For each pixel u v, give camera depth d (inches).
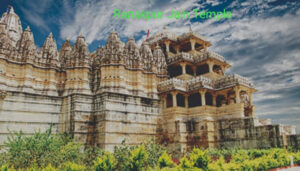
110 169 571.8
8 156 655.1
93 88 1275.8
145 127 1237.7
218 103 1509.6
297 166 811.4
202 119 1244.5
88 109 1154.0
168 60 1569.9
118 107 1154.7
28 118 1067.3
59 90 1233.4
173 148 1217.4
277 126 1023.6
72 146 805.9
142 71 1375.5
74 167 548.7
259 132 1080.2
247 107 1370.6
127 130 1154.7
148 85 1389.0
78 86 1223.5
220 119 1268.5
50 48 1273.4
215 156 951.6
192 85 1325.0
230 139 1176.2
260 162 701.9
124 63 1294.3
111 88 1221.7
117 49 1295.5
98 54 1376.7
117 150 681.6
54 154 679.1
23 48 1177.4
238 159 745.6
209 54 1443.2
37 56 1200.2
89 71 1285.7
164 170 574.9
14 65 1123.9
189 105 1518.2
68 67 1240.8
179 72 1636.3
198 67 1647.4
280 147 996.6
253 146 1087.0
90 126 1134.4
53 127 1131.9
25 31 1240.2
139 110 1238.9
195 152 622.8
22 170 586.6
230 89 1277.1
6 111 1013.8
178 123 1220.5
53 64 1229.7
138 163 577.0
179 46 1723.7
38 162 631.8
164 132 1293.1
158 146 772.6
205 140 1203.2
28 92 1095.6
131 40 1432.1
